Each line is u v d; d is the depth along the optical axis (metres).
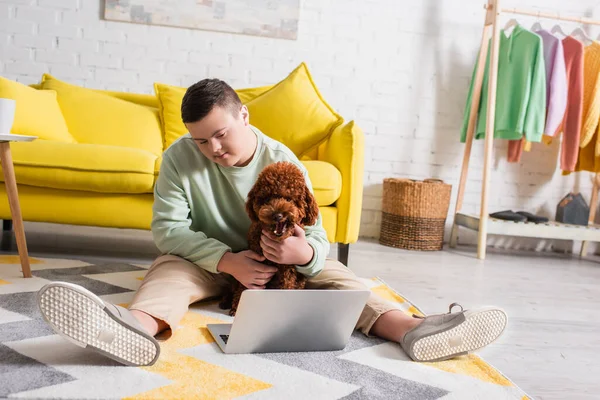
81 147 2.01
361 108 3.38
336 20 3.31
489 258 3.02
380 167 3.44
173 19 3.13
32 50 3.06
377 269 2.34
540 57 3.00
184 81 3.19
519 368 1.24
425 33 3.40
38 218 2.01
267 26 3.22
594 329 1.66
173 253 1.37
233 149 1.28
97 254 2.23
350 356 1.15
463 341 1.14
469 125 3.28
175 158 1.41
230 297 1.45
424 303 1.79
